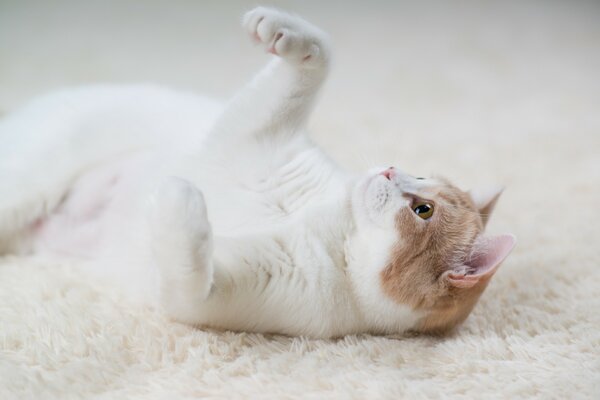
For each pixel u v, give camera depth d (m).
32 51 1.43
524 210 1.01
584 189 1.06
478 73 1.57
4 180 0.84
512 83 1.52
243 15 0.78
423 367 0.72
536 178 1.09
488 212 0.84
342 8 1.96
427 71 1.56
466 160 1.12
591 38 1.85
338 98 1.36
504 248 0.76
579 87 1.51
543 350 0.74
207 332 0.74
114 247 0.82
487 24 1.92
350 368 0.72
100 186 0.85
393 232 0.77
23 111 0.90
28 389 0.67
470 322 0.79
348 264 0.77
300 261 0.75
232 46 1.62
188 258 0.69
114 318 0.75
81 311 0.75
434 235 0.77
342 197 0.79
